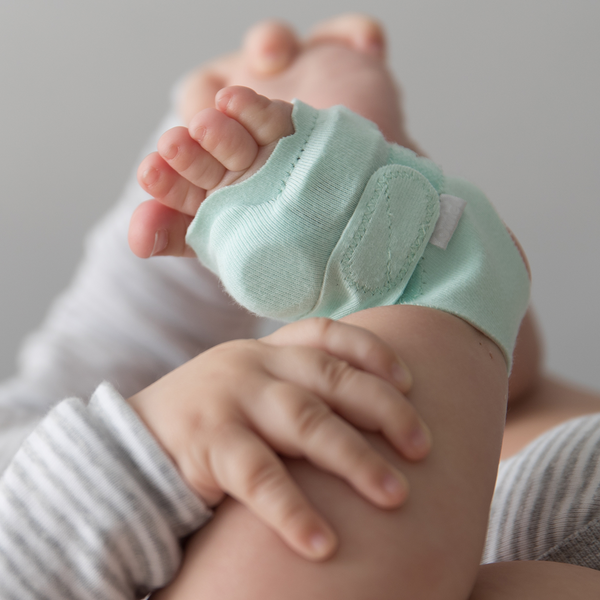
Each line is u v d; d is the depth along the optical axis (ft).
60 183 2.75
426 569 1.08
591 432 1.33
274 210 1.22
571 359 2.90
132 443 1.12
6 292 2.81
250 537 1.09
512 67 2.67
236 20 2.65
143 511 1.11
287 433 1.09
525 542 1.28
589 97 2.64
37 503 1.12
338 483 1.09
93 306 2.06
